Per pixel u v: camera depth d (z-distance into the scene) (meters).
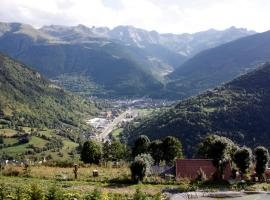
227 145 78.12
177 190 67.12
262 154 78.75
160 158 119.94
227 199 63.62
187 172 81.00
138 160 71.19
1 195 51.25
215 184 72.75
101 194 49.78
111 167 91.62
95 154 122.94
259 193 67.75
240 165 78.12
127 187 66.25
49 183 65.75
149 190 65.06
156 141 122.06
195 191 67.06
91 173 77.69
